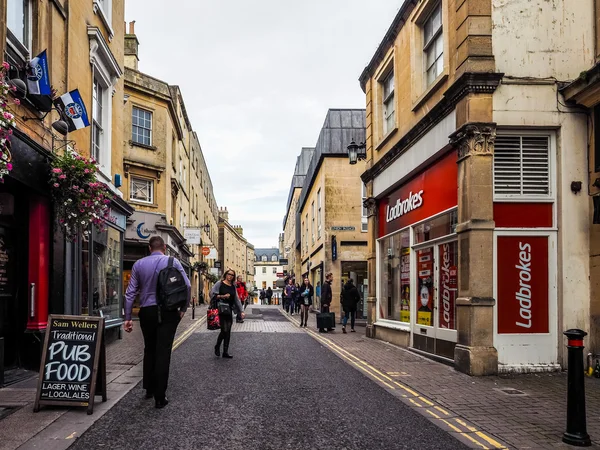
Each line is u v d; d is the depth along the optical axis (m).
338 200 23.91
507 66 8.55
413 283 11.33
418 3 11.09
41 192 8.17
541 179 8.69
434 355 9.88
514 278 8.45
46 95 7.94
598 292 8.17
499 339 8.34
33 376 7.72
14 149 7.21
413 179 11.56
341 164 24.05
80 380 5.62
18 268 8.24
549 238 8.55
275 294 58.16
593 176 8.36
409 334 11.43
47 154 8.25
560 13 8.70
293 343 12.55
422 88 11.34
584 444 4.70
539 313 8.45
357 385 7.32
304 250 35.97
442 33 10.37
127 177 22.95
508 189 8.64
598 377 7.92
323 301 16.56
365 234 23.81
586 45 8.70
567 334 4.90
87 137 11.06
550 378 7.86
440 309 9.84
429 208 10.45
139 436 4.79
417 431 5.09
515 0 8.66
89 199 8.23
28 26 8.21
